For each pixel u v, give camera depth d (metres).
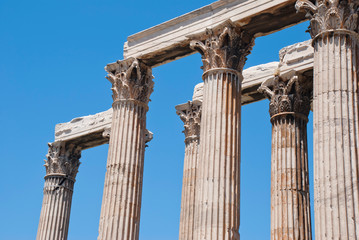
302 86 30.61
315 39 21.39
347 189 18.47
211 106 24.47
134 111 28.42
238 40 25.66
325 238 18.23
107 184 27.28
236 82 25.08
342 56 20.47
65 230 42.00
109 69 29.67
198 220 22.77
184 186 34.28
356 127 19.47
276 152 29.91
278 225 28.36
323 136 19.62
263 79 32.28
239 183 23.53
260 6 24.81
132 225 26.53
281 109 30.41
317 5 21.84
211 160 23.44
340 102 19.75
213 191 22.88
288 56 31.19
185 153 35.28
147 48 28.72
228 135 23.89
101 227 26.47
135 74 29.02
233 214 22.70
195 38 26.50
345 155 18.98
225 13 26.08
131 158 27.55
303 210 28.52
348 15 21.03
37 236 41.25
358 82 20.33
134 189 27.16
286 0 23.95
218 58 25.23
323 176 19.03
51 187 42.38
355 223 18.05
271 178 29.92
